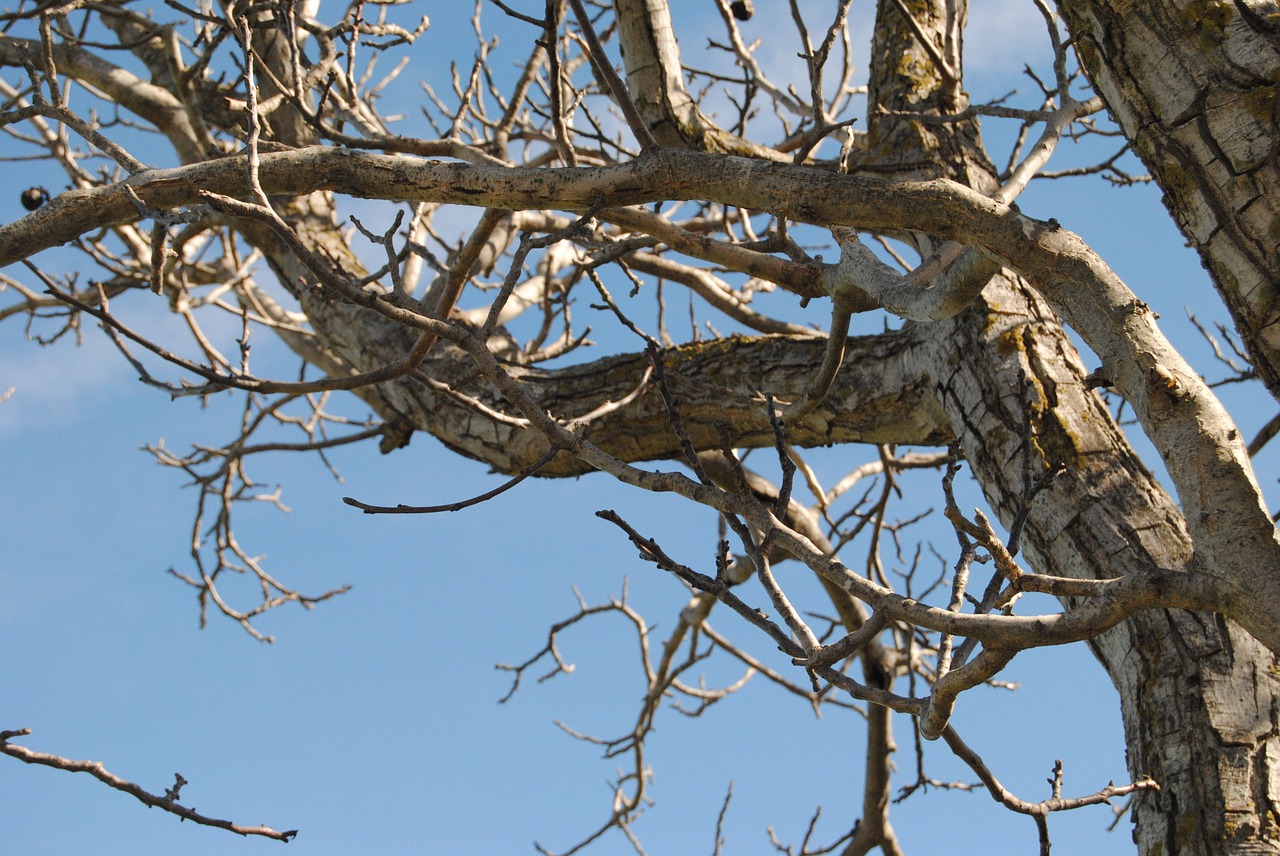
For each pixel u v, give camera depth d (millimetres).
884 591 2121
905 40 4938
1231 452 2055
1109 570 3381
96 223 3154
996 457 3781
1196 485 2049
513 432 4902
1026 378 3822
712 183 2814
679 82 4812
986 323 4008
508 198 2957
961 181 4562
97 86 5789
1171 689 3162
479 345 2590
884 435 4473
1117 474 3586
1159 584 1932
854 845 5980
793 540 2260
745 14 5457
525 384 4969
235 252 5742
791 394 4535
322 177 3070
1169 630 3244
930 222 2547
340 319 5441
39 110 3209
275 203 5652
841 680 2178
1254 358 2340
